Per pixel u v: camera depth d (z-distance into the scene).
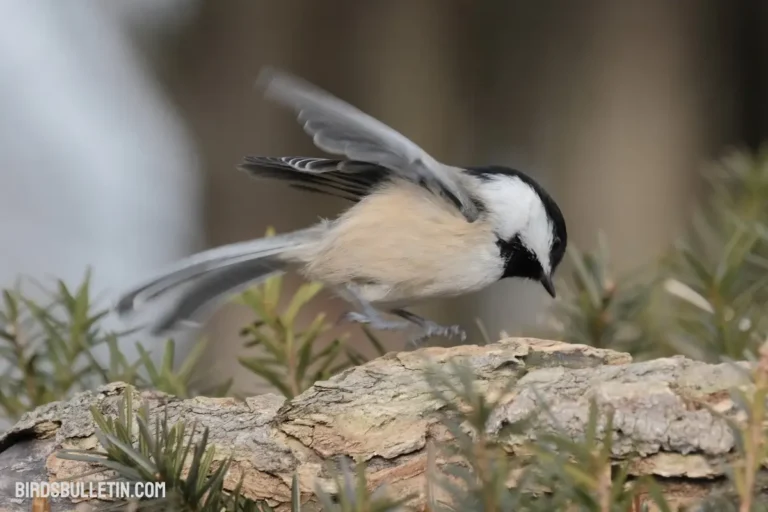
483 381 2.54
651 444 2.52
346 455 2.54
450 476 2.53
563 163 2.85
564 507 2.24
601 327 2.60
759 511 2.18
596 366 2.54
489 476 2.08
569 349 2.55
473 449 2.12
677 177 2.83
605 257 2.60
